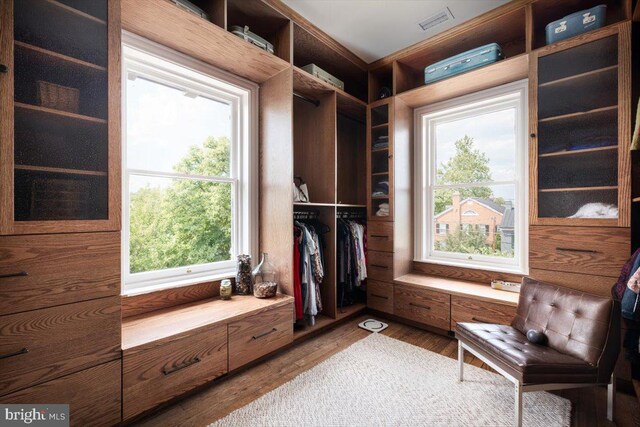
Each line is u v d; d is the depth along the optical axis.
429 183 3.22
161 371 1.54
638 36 1.80
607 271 1.81
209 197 2.42
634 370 1.74
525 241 2.55
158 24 1.77
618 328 1.50
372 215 3.12
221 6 1.90
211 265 2.38
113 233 1.41
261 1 2.10
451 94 2.85
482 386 1.81
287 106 2.37
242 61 2.23
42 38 1.24
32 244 1.18
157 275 2.06
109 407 1.36
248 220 2.54
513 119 2.69
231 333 1.86
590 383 1.44
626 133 1.76
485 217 2.86
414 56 2.88
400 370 2.00
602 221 1.83
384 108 3.05
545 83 2.06
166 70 2.10
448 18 2.38
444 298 2.54
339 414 1.56
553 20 2.26
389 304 2.93
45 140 1.24
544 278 2.04
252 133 2.57
